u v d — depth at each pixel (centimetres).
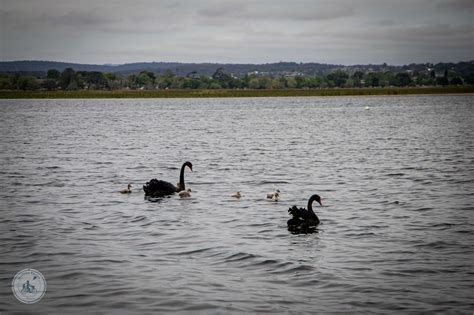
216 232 2080
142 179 3350
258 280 1558
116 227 2150
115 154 4672
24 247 1862
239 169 3762
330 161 4159
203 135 6631
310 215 2186
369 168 3772
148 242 1934
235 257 1762
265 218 2317
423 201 2648
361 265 1689
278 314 1332
